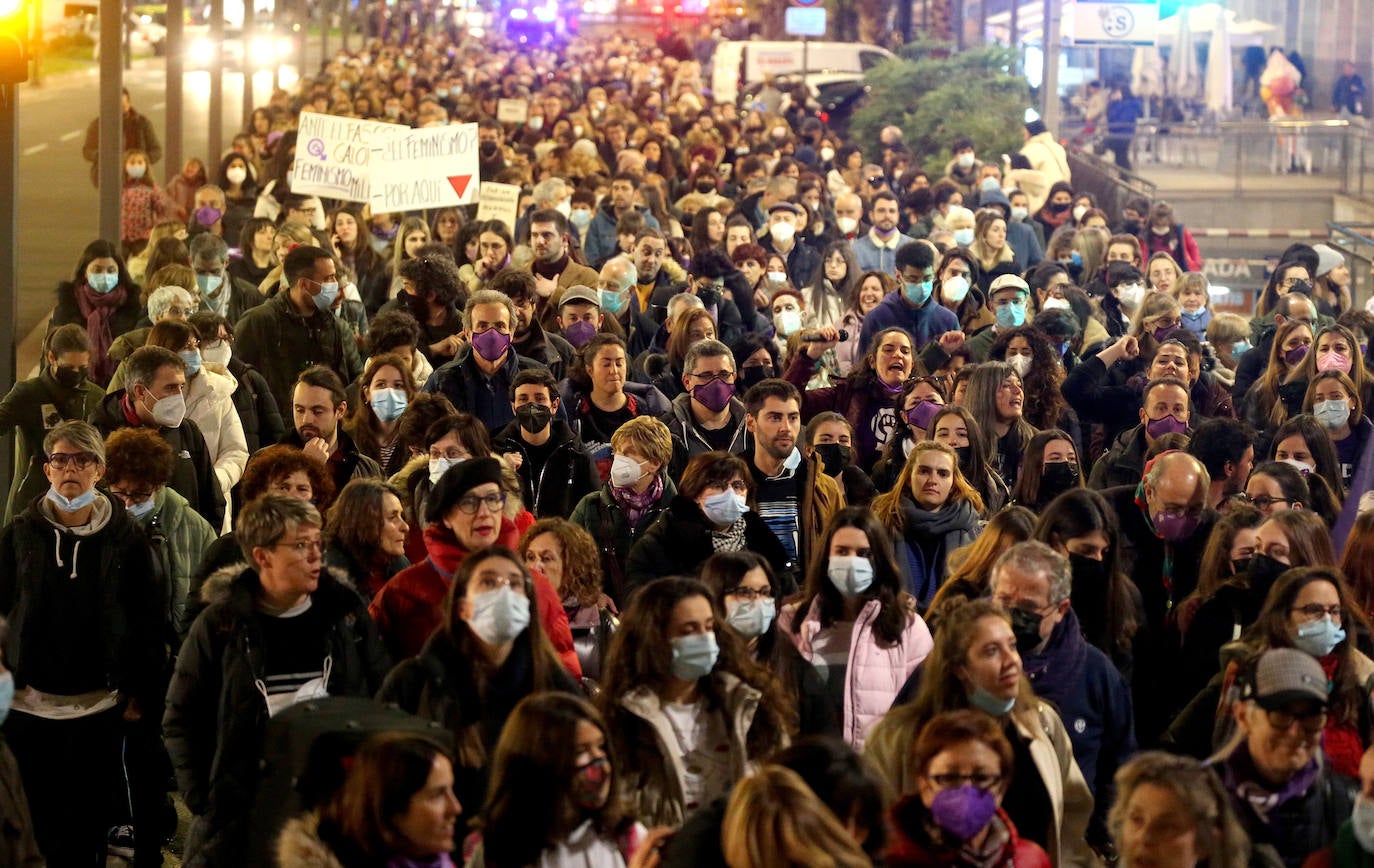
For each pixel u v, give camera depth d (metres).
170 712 7.84
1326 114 42.84
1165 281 18.33
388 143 18.72
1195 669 8.86
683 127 37.06
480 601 7.18
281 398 13.56
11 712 8.78
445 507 8.30
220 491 10.98
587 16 76.19
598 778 6.33
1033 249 22.33
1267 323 17.14
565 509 10.82
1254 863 6.52
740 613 8.02
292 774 6.41
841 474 11.02
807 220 21.69
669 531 9.38
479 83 50.47
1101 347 15.45
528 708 6.36
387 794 5.97
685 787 7.25
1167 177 36.47
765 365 13.89
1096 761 7.93
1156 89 43.97
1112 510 9.01
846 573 8.40
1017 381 12.23
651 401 12.20
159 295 13.69
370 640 7.93
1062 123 42.19
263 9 88.56
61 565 8.80
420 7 84.25
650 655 7.25
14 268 13.05
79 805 8.91
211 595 7.93
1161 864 6.10
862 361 13.02
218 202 20.64
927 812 6.29
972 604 7.16
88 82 73.62
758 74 48.50
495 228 16.89
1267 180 35.47
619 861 6.44
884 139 33.62
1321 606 7.78
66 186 39.91
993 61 39.91
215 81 34.09
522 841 6.30
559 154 27.19
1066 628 7.93
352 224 18.61
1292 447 11.60
